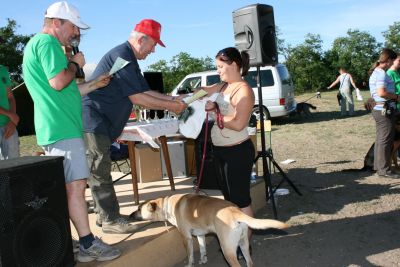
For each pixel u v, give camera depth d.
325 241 4.06
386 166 6.20
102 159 3.50
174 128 4.62
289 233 4.33
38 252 2.49
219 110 3.34
